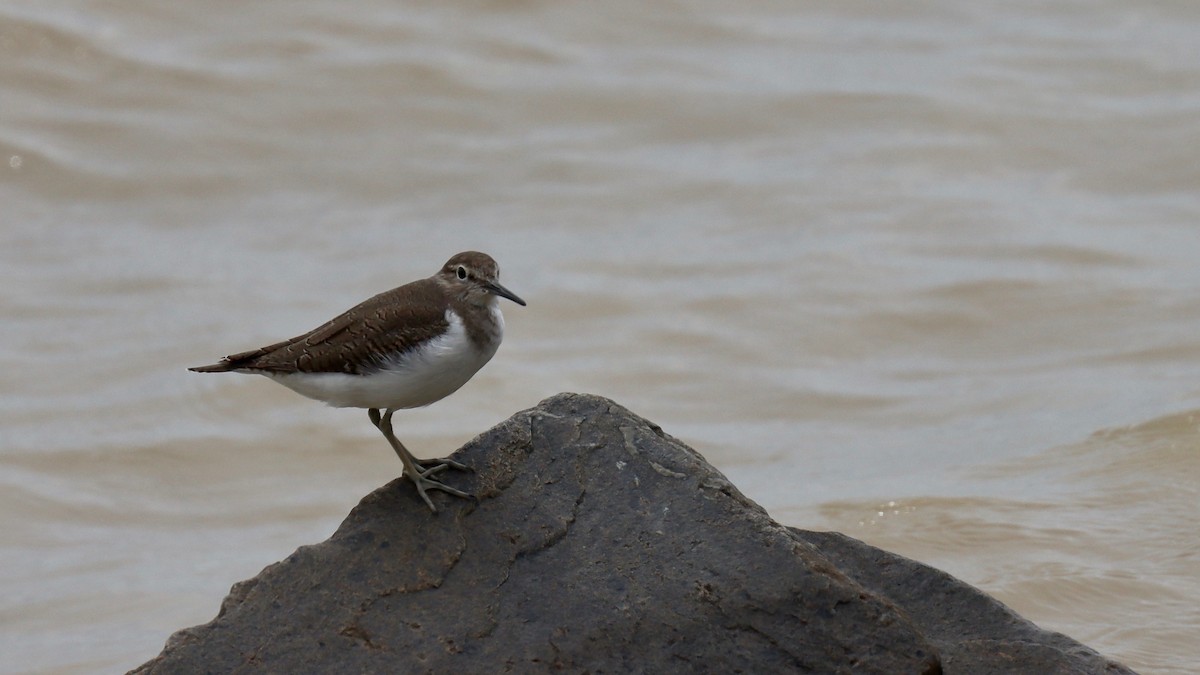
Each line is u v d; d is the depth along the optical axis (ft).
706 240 73.67
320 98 83.10
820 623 27.66
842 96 86.07
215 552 51.06
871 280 69.15
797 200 76.74
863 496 50.16
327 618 28.12
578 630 27.81
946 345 64.34
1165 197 76.23
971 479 51.13
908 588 31.17
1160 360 60.75
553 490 30.22
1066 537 45.42
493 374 63.00
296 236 74.38
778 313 67.00
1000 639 29.86
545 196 77.51
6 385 62.03
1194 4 98.32
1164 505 47.14
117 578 49.34
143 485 55.98
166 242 73.51
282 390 62.80
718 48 91.76
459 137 81.82
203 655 27.58
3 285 69.26
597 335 66.03
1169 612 40.32
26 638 45.27
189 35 87.15
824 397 60.75
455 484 30.40
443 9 91.71
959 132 82.43
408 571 28.81
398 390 30.71
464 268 31.27
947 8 98.84
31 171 76.69
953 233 73.05
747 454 56.18
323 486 56.03
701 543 28.81
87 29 85.40
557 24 91.91
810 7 97.96
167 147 79.25
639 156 81.00
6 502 54.19
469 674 27.27
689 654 27.48
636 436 31.12
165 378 62.90
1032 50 92.38
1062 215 74.64
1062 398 58.29
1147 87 86.84
